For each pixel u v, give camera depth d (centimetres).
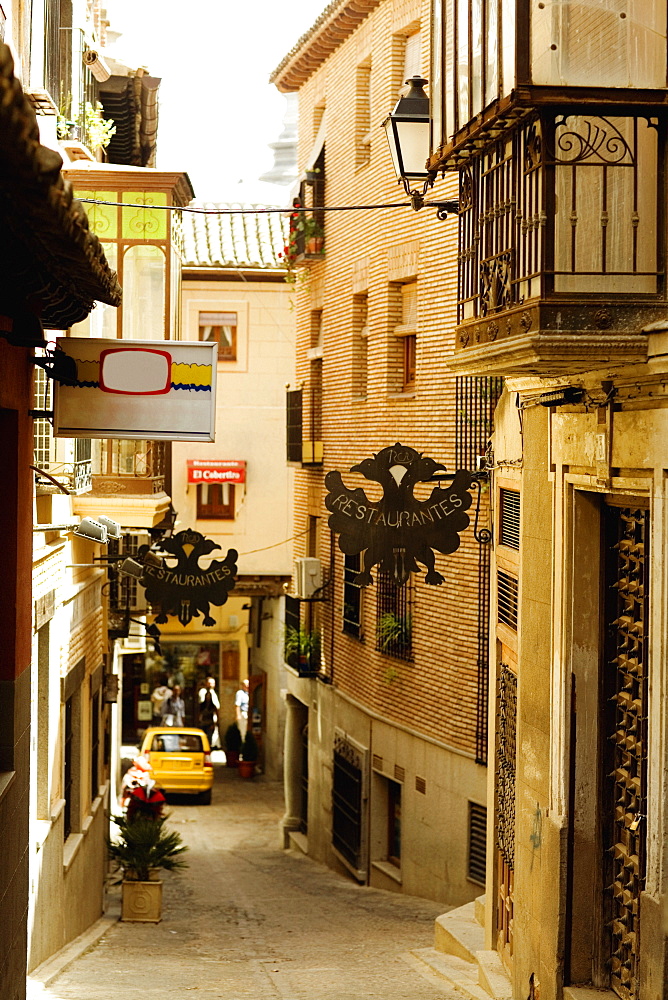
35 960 1778
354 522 1485
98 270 915
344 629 3362
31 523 1377
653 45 1030
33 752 1814
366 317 3319
